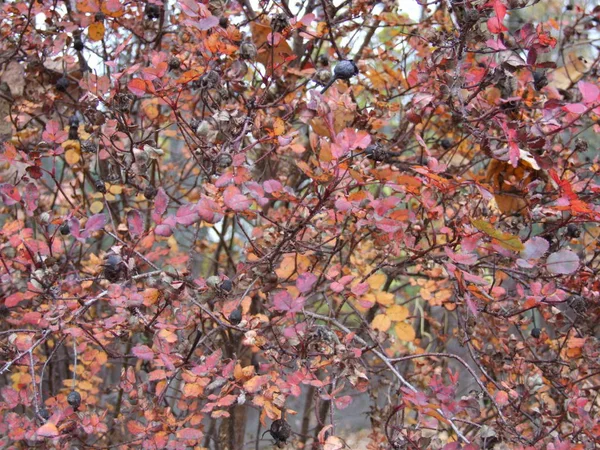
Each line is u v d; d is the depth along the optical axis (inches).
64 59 35.4
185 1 27.9
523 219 32.6
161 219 27.8
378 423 34.5
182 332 30.3
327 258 35.8
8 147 30.3
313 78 32.3
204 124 29.9
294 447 39.6
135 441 28.9
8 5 35.7
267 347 29.4
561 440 28.7
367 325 32.9
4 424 29.6
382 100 35.1
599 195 31.5
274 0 32.3
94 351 33.2
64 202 42.2
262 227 31.9
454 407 27.8
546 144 30.1
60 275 31.5
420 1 31.5
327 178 27.5
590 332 33.7
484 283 27.0
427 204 29.1
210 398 28.0
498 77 29.7
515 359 32.9
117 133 31.2
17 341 30.3
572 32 38.7
